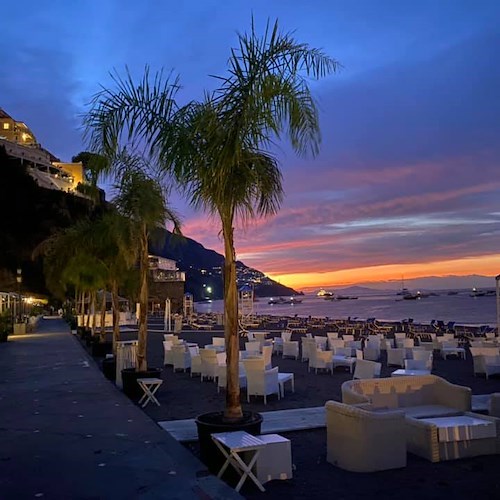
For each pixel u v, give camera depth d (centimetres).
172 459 588
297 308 14062
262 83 533
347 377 1353
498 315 2245
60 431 727
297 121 552
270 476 529
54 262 2138
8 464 573
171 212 1152
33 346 2336
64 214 7225
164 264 8038
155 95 639
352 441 562
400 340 1886
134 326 4184
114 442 664
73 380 1258
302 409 903
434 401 738
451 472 551
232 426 557
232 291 602
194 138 606
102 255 1576
